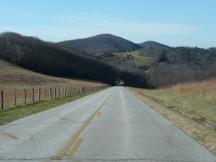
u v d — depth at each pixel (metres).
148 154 11.95
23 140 14.45
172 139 14.88
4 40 150.75
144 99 45.94
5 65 129.12
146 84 191.25
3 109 28.62
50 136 15.45
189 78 131.12
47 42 191.00
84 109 29.69
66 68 166.00
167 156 11.68
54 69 157.00
